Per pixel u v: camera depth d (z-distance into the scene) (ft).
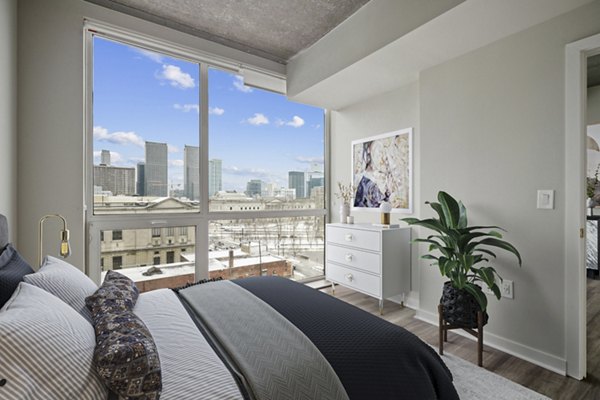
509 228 7.22
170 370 2.98
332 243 11.44
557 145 6.44
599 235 13.74
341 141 13.14
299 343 3.52
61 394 2.42
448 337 7.96
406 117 10.42
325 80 9.96
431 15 6.55
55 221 7.47
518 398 5.48
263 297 5.17
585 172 6.19
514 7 6.11
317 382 3.02
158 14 8.83
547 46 6.58
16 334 2.38
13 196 6.81
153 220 9.21
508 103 7.24
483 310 6.59
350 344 3.61
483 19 6.53
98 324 3.26
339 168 13.28
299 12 8.72
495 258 7.47
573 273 6.20
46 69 7.37
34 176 7.23
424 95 9.09
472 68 7.96
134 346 2.70
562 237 6.39
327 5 8.38
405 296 10.41
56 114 7.48
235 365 3.18
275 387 2.87
